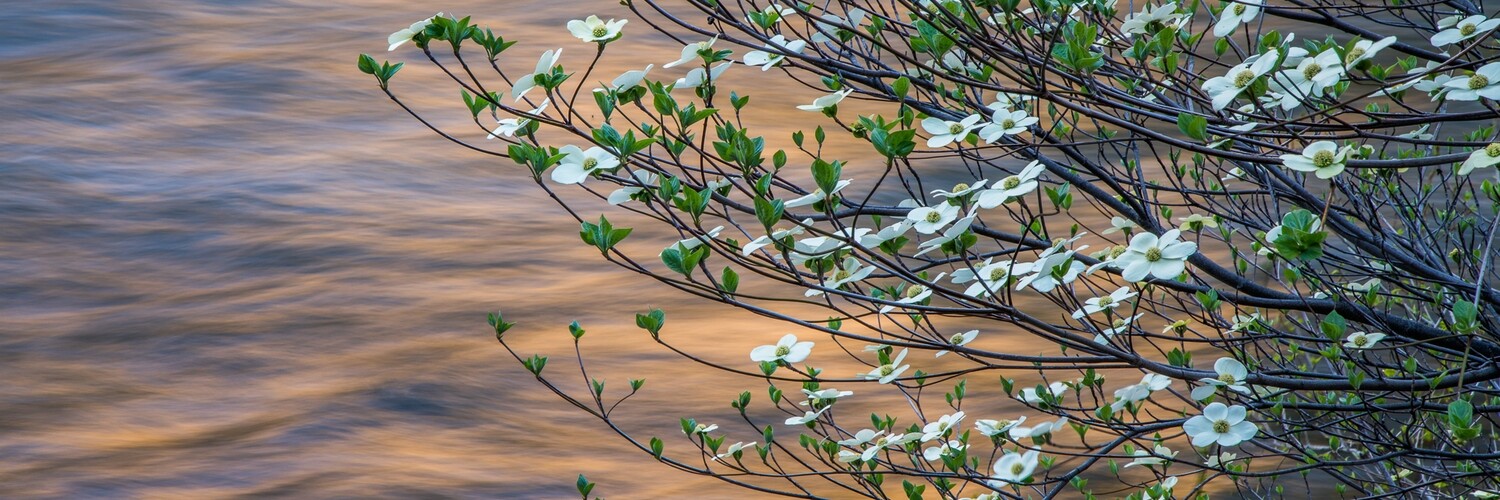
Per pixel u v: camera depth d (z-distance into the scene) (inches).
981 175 93.0
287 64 467.8
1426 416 119.3
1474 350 87.2
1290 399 99.7
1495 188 111.4
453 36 80.5
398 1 553.6
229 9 539.8
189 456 227.9
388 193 361.7
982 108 91.2
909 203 106.1
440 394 247.9
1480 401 119.4
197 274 312.3
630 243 323.3
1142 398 89.7
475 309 288.2
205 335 278.8
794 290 292.5
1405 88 71.5
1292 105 75.9
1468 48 70.3
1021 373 229.3
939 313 76.0
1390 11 93.4
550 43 482.9
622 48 471.2
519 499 211.2
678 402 242.2
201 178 370.0
